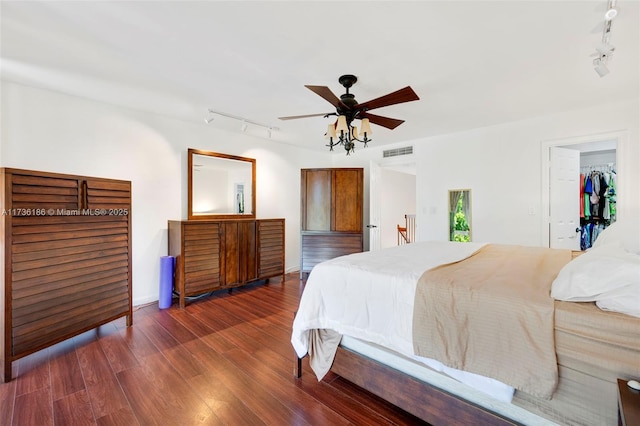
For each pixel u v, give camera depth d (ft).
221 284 12.62
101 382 6.45
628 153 10.32
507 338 4.07
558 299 4.07
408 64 7.68
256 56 7.32
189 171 12.84
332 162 19.97
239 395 6.04
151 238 11.82
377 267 6.10
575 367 3.65
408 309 5.12
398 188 25.93
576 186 12.55
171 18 5.88
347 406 5.74
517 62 7.58
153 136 11.83
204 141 13.46
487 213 13.57
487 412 4.34
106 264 8.68
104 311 8.61
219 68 7.96
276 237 15.10
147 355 7.64
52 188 7.34
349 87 8.64
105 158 10.59
